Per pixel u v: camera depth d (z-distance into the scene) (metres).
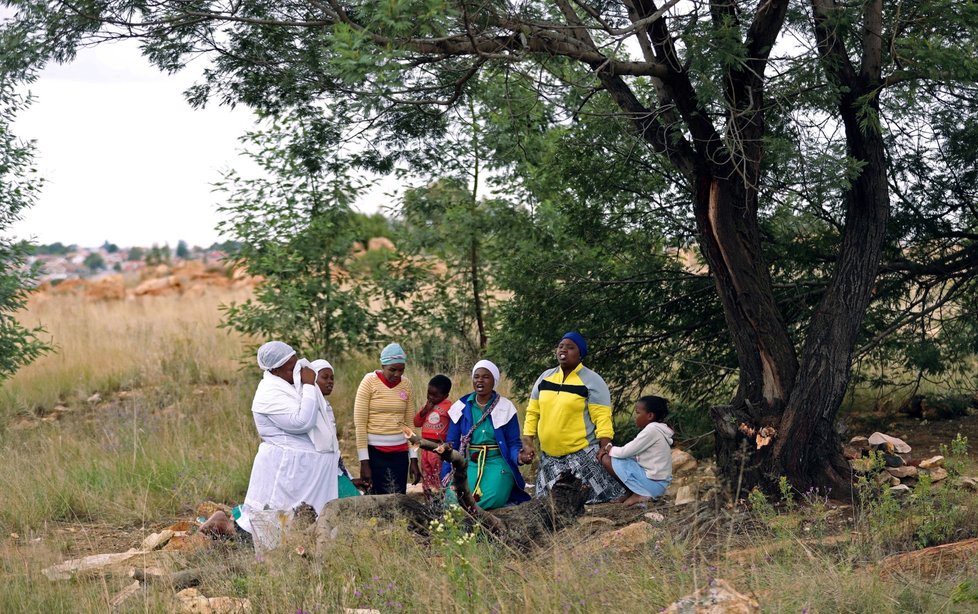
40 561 5.76
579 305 9.53
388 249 13.27
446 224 11.90
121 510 7.44
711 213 7.08
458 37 6.36
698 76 6.32
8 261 11.35
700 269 9.56
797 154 6.77
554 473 7.25
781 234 8.67
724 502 6.46
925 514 5.75
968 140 8.63
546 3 6.93
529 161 9.86
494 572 4.99
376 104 7.47
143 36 7.22
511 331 9.77
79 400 12.87
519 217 10.85
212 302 23.56
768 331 7.02
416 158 8.83
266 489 6.26
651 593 4.52
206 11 6.99
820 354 6.85
